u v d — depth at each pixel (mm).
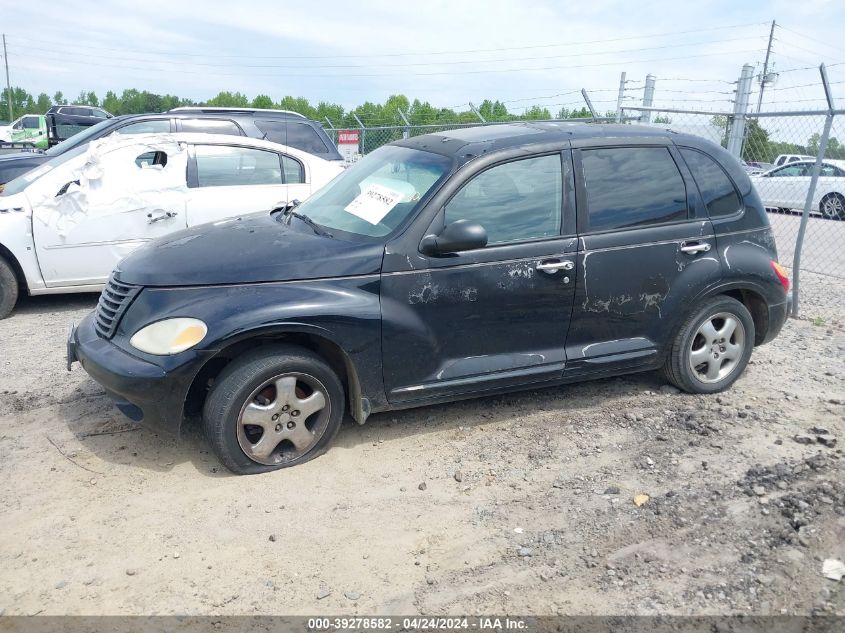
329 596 3133
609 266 4645
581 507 3785
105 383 3965
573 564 3340
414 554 3418
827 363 5984
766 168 14773
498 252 4375
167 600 3092
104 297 4344
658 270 4789
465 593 3152
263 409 3992
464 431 4645
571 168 4625
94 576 3229
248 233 4527
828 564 3293
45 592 3123
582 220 4602
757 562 3324
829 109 6895
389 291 4164
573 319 4633
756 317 5395
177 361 3805
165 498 3834
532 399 5133
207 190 7613
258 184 7910
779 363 5973
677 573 3262
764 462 4219
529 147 4578
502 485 4016
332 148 11414
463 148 4574
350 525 3633
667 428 4691
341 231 4469
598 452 4383
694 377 5125
